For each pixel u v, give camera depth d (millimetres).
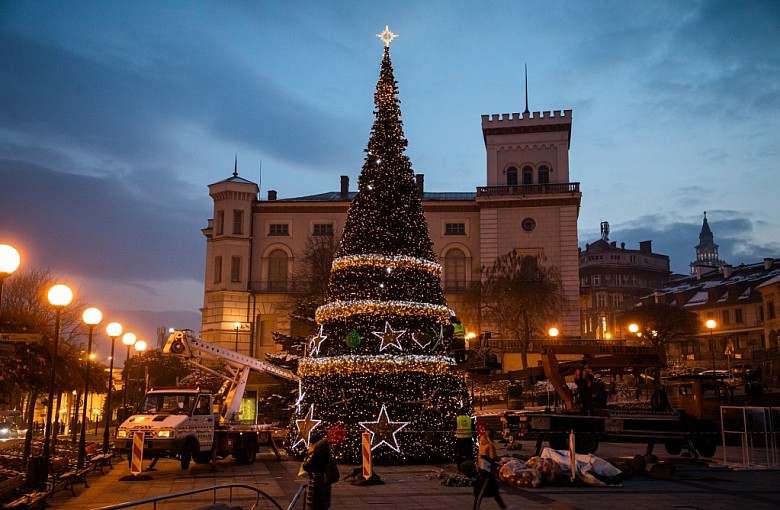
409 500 13750
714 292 90250
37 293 35438
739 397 34250
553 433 20984
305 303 34969
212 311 61812
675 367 58969
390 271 21484
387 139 22891
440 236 62844
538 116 62750
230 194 62906
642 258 131875
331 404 20750
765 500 13914
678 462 21297
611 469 16578
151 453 18438
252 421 30000
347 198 66812
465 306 57312
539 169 62656
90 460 20516
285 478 17641
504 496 14328
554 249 60156
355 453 19984
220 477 17906
